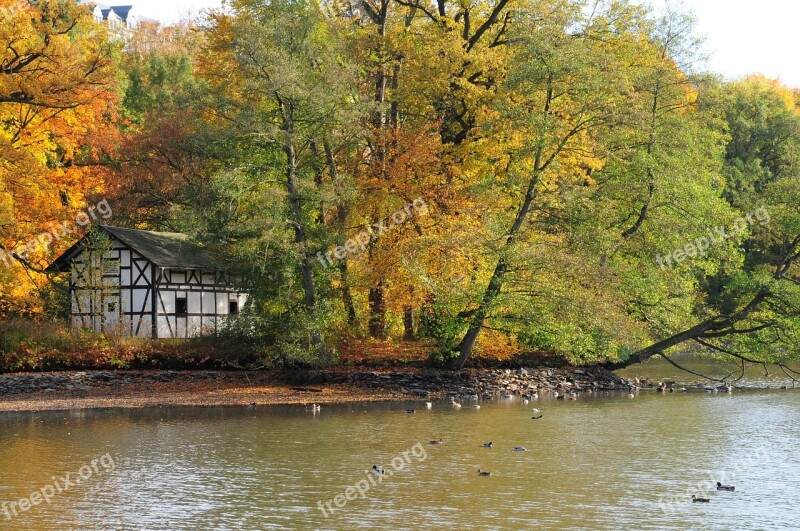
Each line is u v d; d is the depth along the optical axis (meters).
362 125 44.50
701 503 19.31
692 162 45.72
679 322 43.97
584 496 19.89
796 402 37.47
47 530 17.17
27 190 44.88
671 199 43.91
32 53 42.53
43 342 42.25
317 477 21.80
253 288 42.34
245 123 39.72
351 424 30.52
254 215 40.88
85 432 28.62
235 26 41.19
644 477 21.97
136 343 43.72
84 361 42.25
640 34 46.22
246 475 21.95
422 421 31.34
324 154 43.75
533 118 38.47
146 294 46.69
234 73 44.44
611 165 45.38
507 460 24.05
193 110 46.91
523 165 41.81
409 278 41.62
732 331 41.53
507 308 41.22
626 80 39.94
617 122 39.72
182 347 44.12
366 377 41.66
